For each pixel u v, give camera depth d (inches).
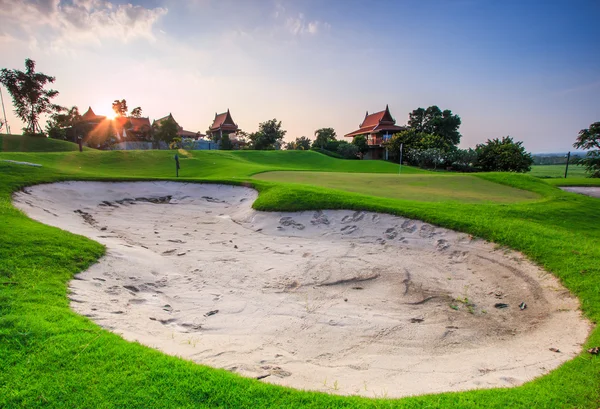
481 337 243.6
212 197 751.1
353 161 2363.4
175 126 2746.1
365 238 476.1
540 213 509.4
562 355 192.9
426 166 2405.3
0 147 1957.4
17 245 301.9
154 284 314.7
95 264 315.6
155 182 790.5
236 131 3513.8
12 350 152.6
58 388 132.9
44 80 2508.6
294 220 540.4
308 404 133.0
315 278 351.6
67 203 615.5
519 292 314.8
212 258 399.5
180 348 188.9
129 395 131.6
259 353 200.7
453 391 154.6
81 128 2783.0
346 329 250.1
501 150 2239.2
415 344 230.1
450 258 401.1
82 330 177.3
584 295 272.8
